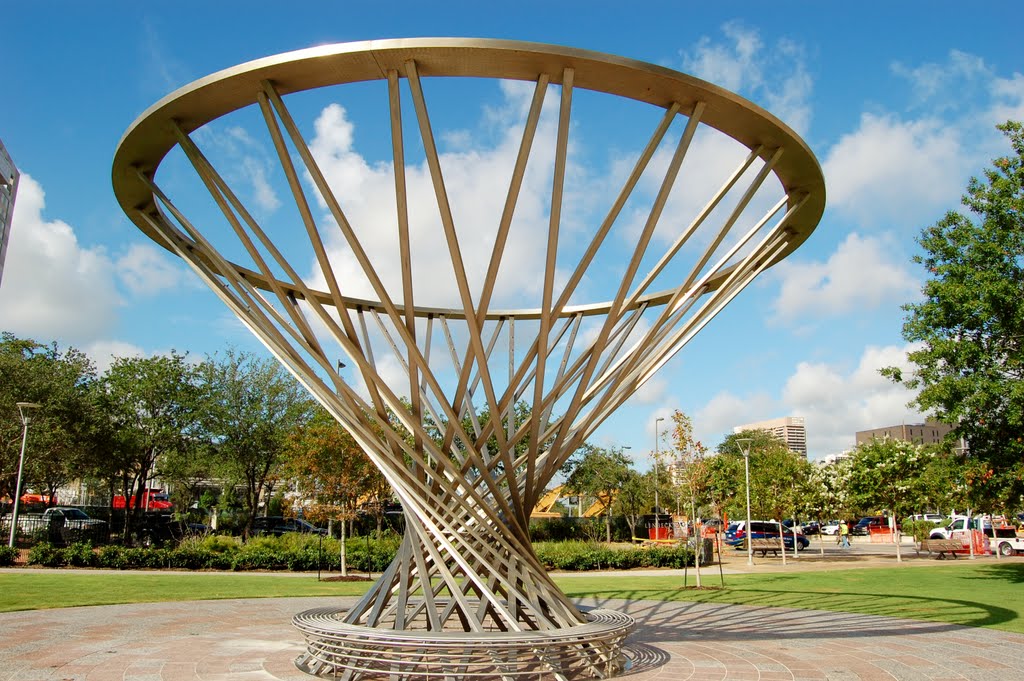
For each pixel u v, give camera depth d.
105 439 39.41
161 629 14.66
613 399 11.74
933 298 26.89
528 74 8.30
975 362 26.22
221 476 55.06
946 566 33.56
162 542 39.06
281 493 50.97
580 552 35.56
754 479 40.44
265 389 45.59
